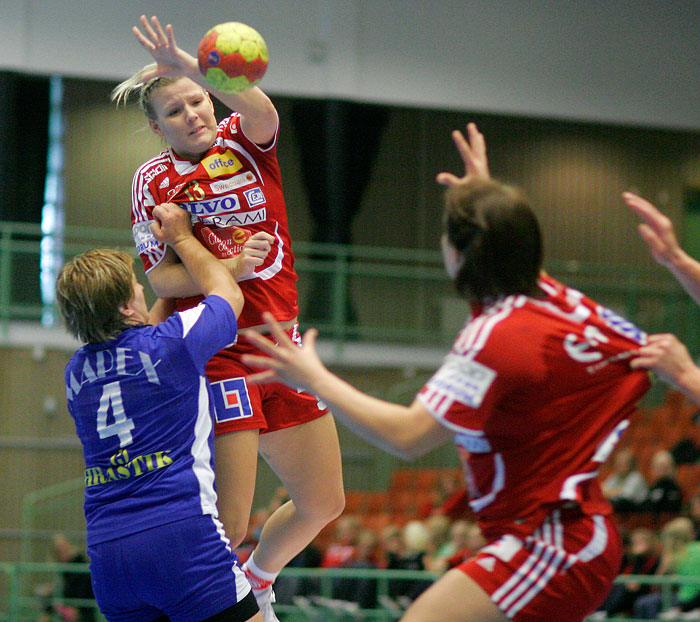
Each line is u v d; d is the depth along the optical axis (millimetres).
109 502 6469
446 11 35938
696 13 37906
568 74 36844
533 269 5602
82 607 18625
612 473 25016
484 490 5691
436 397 5402
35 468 29250
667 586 16344
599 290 33031
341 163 34594
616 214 37125
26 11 32656
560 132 36906
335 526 26000
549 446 5539
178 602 6367
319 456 7926
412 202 35500
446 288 31547
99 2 33125
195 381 6590
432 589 5621
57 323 29578
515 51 36469
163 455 6449
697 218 37844
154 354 6504
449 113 35906
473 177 5867
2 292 29172
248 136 7352
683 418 29734
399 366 31031
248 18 34094
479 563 5574
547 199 36562
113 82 33219
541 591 5461
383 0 35406
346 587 17469
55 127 32938
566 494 5480
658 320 32875
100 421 6527
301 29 34656
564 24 36875
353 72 34938
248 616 6527
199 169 7328
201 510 6457
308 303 30812
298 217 34688
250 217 7406
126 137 33281
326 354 30609
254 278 7449
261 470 28266
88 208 32938
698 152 37969
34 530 28297
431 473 29500
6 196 32000
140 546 6324
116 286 6602
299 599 17672
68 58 32875
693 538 18797
